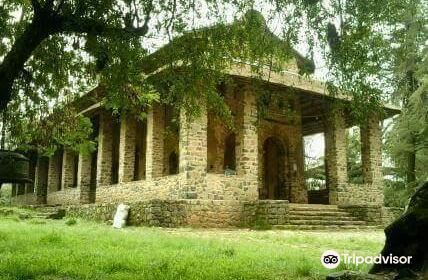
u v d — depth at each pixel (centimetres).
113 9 732
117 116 2381
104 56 753
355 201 2078
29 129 1041
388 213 1927
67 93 1008
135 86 829
